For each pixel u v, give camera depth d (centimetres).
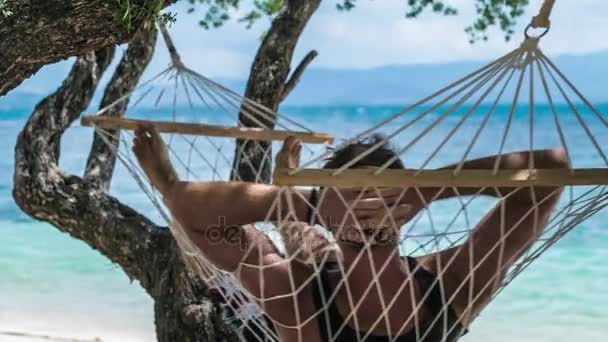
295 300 183
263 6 567
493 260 189
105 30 229
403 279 183
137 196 1298
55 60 236
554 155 184
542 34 177
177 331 364
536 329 809
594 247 966
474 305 194
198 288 368
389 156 184
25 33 225
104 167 444
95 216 422
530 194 184
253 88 415
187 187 188
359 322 183
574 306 846
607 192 187
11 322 840
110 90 435
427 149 2098
